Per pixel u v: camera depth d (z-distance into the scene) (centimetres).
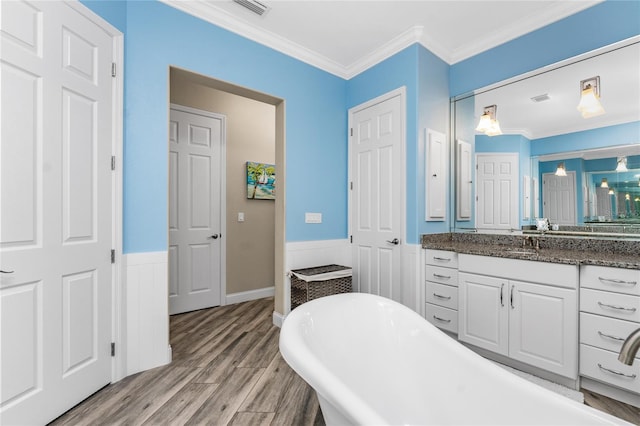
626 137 194
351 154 324
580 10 209
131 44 196
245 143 371
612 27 197
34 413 138
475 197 269
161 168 206
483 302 211
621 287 156
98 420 148
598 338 163
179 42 217
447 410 114
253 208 377
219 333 263
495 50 258
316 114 303
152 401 164
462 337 223
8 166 130
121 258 186
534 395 91
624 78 193
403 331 137
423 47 262
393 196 278
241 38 250
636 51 189
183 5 218
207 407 159
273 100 279
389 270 280
